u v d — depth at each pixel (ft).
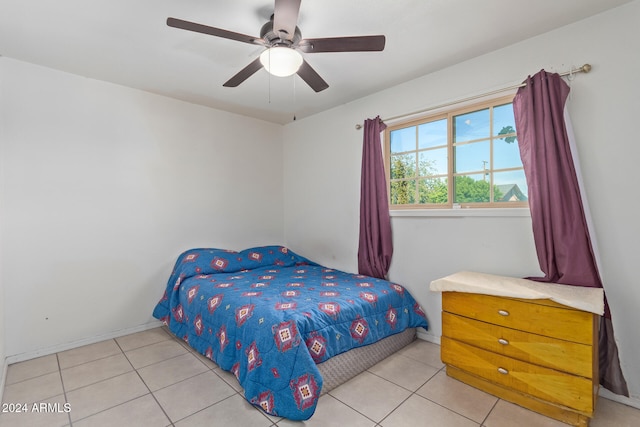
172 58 7.85
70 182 8.63
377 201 9.78
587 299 5.33
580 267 6.20
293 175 13.39
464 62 8.11
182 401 6.11
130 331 9.60
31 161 8.07
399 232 9.58
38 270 8.12
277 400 5.58
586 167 6.40
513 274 7.36
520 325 5.91
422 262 9.04
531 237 7.11
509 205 7.64
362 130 10.57
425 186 9.36
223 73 8.69
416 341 8.95
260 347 6.02
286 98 10.63
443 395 6.31
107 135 9.27
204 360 7.82
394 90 9.62
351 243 11.02
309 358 5.70
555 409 5.58
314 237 12.44
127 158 9.62
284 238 13.91
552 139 6.47
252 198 12.77
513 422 5.50
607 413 5.75
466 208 8.36
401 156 9.93
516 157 7.65
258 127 13.00
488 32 6.82
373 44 5.52
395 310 8.29
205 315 7.84
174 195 10.61
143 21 6.30
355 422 5.50
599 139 6.26
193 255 10.14
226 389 6.53
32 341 7.98
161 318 9.66
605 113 6.20
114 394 6.34
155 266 10.18
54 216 8.38
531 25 6.59
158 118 10.26
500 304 6.17
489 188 8.05
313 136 12.43
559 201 6.38
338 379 6.61
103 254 9.16
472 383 6.65
